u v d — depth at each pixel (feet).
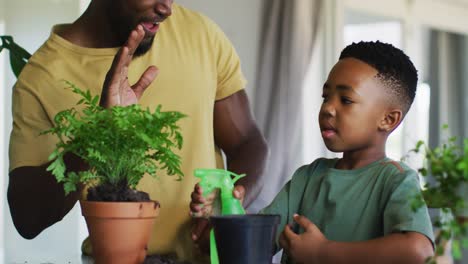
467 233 2.25
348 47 3.70
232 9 11.87
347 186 3.60
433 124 15.85
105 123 3.05
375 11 14.44
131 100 3.45
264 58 12.07
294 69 12.00
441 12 16.01
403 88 3.58
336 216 3.56
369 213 3.47
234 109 5.04
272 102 12.00
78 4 10.49
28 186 4.25
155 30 4.25
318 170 3.92
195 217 3.68
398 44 15.08
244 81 5.19
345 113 3.47
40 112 4.38
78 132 3.08
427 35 15.84
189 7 11.35
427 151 2.52
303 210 3.81
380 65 3.51
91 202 3.01
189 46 4.75
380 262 2.96
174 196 4.49
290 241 3.14
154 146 3.03
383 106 3.52
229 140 5.10
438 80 16.03
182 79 4.62
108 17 4.42
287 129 11.90
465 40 16.69
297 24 12.04
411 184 3.32
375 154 3.61
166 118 3.07
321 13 12.51
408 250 2.93
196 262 4.39
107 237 3.03
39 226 4.45
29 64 4.50
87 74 4.40
